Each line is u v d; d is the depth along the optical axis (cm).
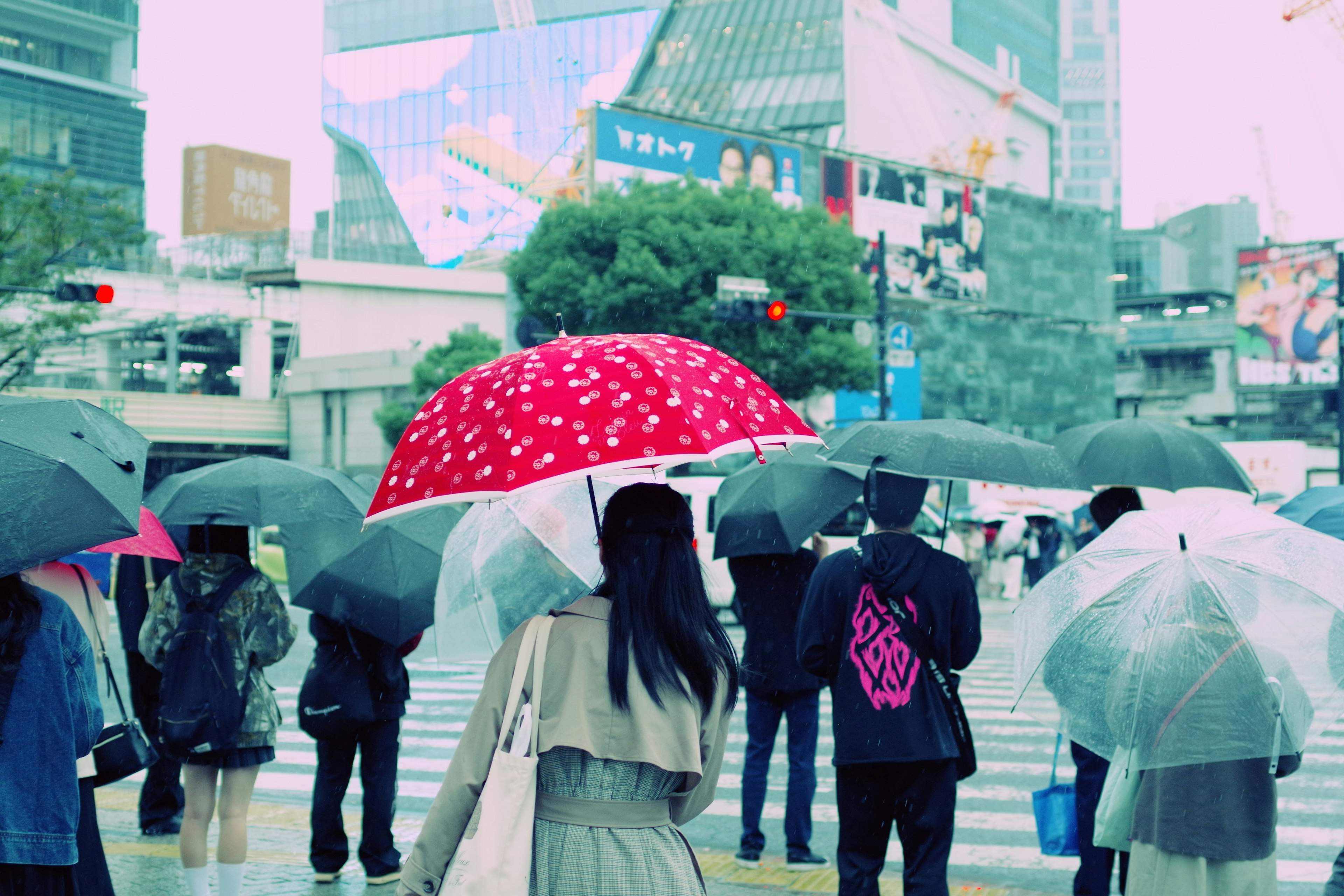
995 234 5003
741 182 3109
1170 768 328
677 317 2920
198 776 453
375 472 4381
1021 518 2297
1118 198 14550
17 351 2289
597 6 7900
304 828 636
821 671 410
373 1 8406
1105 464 495
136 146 7706
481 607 395
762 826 659
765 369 2970
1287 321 5147
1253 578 310
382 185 8425
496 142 8150
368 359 4388
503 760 222
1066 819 454
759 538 523
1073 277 5275
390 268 4888
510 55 8125
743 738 945
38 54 7462
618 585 234
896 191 4669
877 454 414
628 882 221
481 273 5012
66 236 2267
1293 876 554
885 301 2053
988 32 6700
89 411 281
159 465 4397
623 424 221
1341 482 2409
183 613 450
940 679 397
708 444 220
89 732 280
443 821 227
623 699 224
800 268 2950
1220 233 10469
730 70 5881
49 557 235
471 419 232
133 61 7800
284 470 466
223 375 4816
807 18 5762
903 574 398
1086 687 325
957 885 531
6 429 252
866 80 5725
